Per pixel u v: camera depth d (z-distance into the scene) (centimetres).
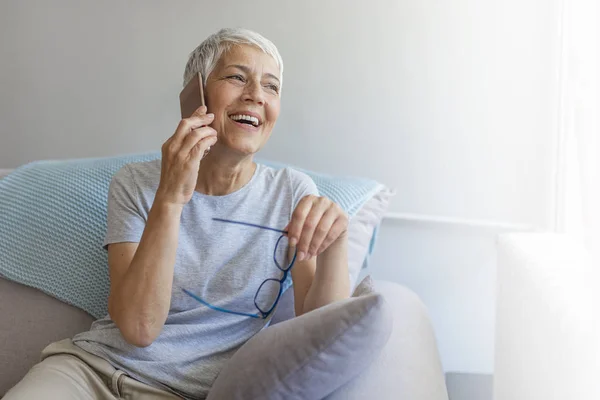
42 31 173
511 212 165
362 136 168
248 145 112
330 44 165
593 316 76
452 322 172
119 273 108
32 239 132
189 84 112
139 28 170
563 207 146
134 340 100
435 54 162
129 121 175
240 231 116
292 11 165
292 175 124
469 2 159
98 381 104
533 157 162
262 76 115
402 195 169
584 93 129
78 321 130
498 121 162
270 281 117
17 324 127
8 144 178
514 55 159
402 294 142
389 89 165
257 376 87
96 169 141
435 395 96
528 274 100
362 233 141
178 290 112
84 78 174
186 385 104
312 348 85
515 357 103
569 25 145
